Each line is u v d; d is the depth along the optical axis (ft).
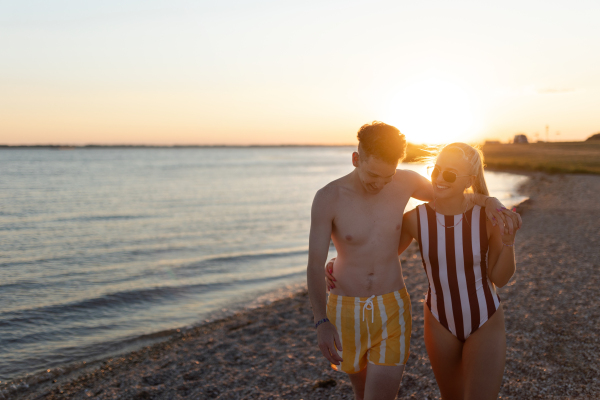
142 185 140.46
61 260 38.73
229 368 15.20
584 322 14.99
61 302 25.99
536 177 129.90
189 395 13.25
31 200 96.58
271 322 20.71
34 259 39.19
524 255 27.22
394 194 7.91
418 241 7.83
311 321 20.39
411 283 24.62
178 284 29.68
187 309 24.39
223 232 53.83
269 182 156.04
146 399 13.32
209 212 75.56
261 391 12.93
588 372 11.31
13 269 35.35
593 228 35.78
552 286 19.88
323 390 12.54
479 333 7.43
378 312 7.79
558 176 123.34
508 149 325.62
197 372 15.02
